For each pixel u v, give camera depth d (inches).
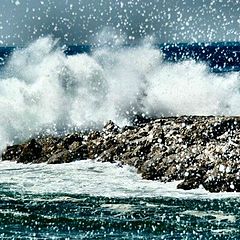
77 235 1646.2
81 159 2498.8
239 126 2536.9
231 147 2274.9
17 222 1743.4
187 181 2119.8
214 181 2092.8
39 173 2313.0
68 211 1839.3
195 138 2436.0
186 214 1824.6
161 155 2322.8
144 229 1695.4
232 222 1756.9
